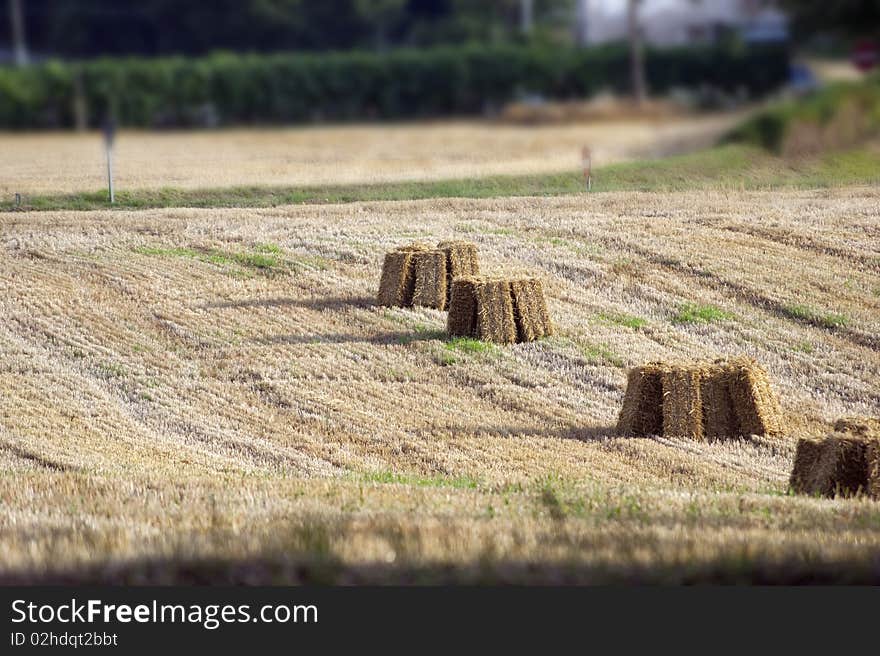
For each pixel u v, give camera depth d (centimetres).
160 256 12575
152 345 9712
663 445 7462
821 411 8388
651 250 12606
